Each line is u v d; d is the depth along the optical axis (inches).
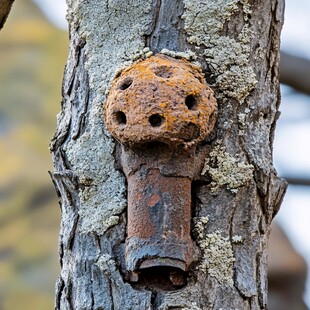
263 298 36.6
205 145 36.2
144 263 34.9
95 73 36.7
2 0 41.7
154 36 36.4
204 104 35.0
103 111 36.0
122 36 36.6
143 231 35.1
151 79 34.9
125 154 35.7
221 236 36.1
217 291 35.8
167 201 35.2
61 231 37.1
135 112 34.7
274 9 37.5
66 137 37.0
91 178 36.4
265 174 36.6
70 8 37.6
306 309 76.1
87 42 36.9
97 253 36.1
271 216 37.3
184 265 35.0
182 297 35.5
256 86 36.8
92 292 35.9
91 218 36.3
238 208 36.3
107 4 36.9
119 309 35.5
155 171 35.3
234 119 36.4
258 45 37.0
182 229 35.2
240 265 36.1
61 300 36.8
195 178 36.0
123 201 36.1
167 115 34.5
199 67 36.1
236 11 36.7
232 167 36.3
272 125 37.4
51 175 37.5
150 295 35.4
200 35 36.4
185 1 36.5
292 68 73.4
